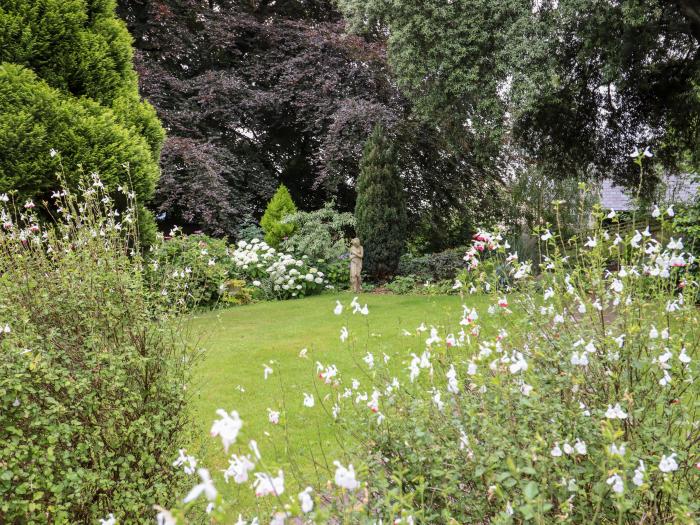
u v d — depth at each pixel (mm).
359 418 2139
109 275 2729
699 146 8609
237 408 4137
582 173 10758
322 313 7980
